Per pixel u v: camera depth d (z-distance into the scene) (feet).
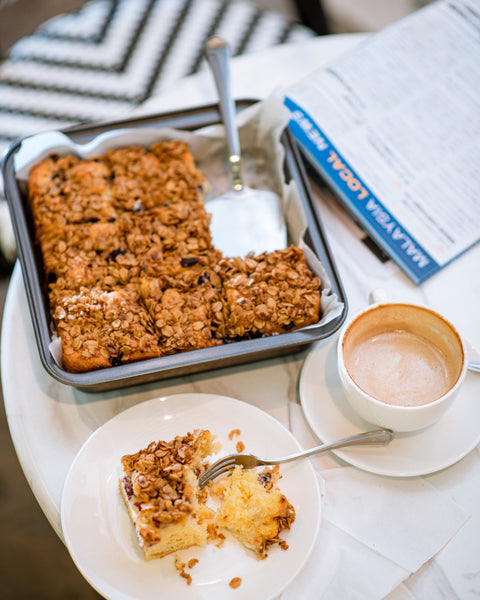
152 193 2.72
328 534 2.20
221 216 2.76
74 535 2.17
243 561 2.14
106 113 5.02
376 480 2.28
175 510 2.11
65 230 2.63
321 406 2.38
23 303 2.67
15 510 3.64
